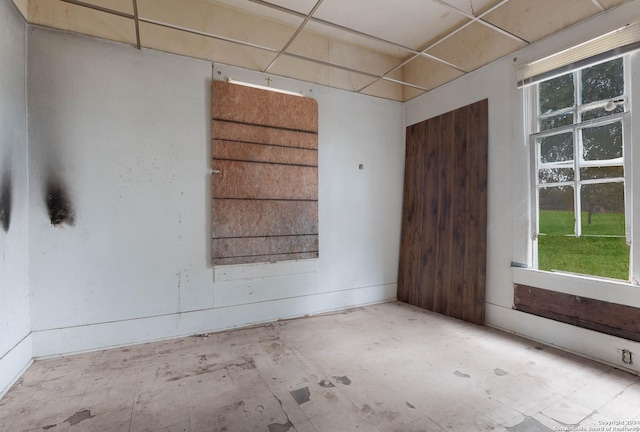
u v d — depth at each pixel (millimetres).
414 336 3047
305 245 3689
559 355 2609
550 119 2893
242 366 2455
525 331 2994
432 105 4004
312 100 3740
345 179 4012
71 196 2664
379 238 4270
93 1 2748
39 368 2418
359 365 2463
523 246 3027
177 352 2713
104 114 2771
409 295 4203
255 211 3393
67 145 2650
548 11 2805
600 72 2541
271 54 3523
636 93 2303
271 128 3488
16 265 2326
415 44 4047
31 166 2537
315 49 3799
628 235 2373
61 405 1952
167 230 3010
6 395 2059
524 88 3029
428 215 4008
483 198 3357
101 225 2762
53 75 2609
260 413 1874
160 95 2984
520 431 1702
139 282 2900
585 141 2650
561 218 2818
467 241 3510
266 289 3467
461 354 2646
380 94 4277
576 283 2619
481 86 3414
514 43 3086
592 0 2355
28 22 2531
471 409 1899
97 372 2361
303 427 1750
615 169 2457
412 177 4277
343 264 3984
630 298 2307
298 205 3645
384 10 3357
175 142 3047
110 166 2793
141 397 2037
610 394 2043
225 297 3260
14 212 2311
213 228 3184
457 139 3664
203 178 3172
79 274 2691
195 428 1747
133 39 2885
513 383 2184
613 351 2395
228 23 3301
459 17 3486
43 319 2574
